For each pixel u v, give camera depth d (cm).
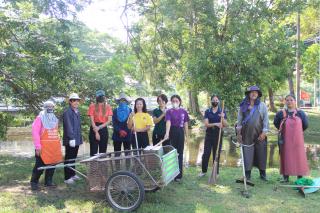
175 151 734
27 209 655
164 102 894
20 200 711
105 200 708
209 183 851
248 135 859
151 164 661
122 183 659
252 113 857
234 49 1648
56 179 875
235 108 1677
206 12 1892
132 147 912
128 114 902
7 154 1473
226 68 1666
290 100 852
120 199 666
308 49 3303
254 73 1667
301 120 849
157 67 1752
